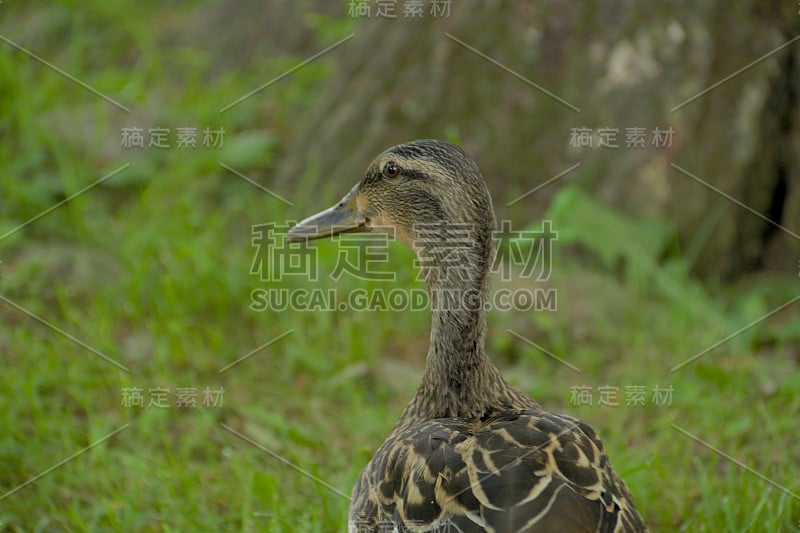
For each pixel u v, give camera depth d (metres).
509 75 17.06
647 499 10.93
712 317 15.02
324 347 14.41
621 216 16.44
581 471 7.71
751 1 16.84
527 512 7.29
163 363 13.62
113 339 14.40
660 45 16.88
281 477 11.76
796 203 16.89
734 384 13.28
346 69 18.06
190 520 10.65
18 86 19.33
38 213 16.89
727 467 11.88
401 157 10.14
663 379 13.67
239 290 15.28
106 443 12.25
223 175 18.19
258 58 21.58
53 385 13.34
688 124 16.67
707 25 16.84
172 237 16.06
